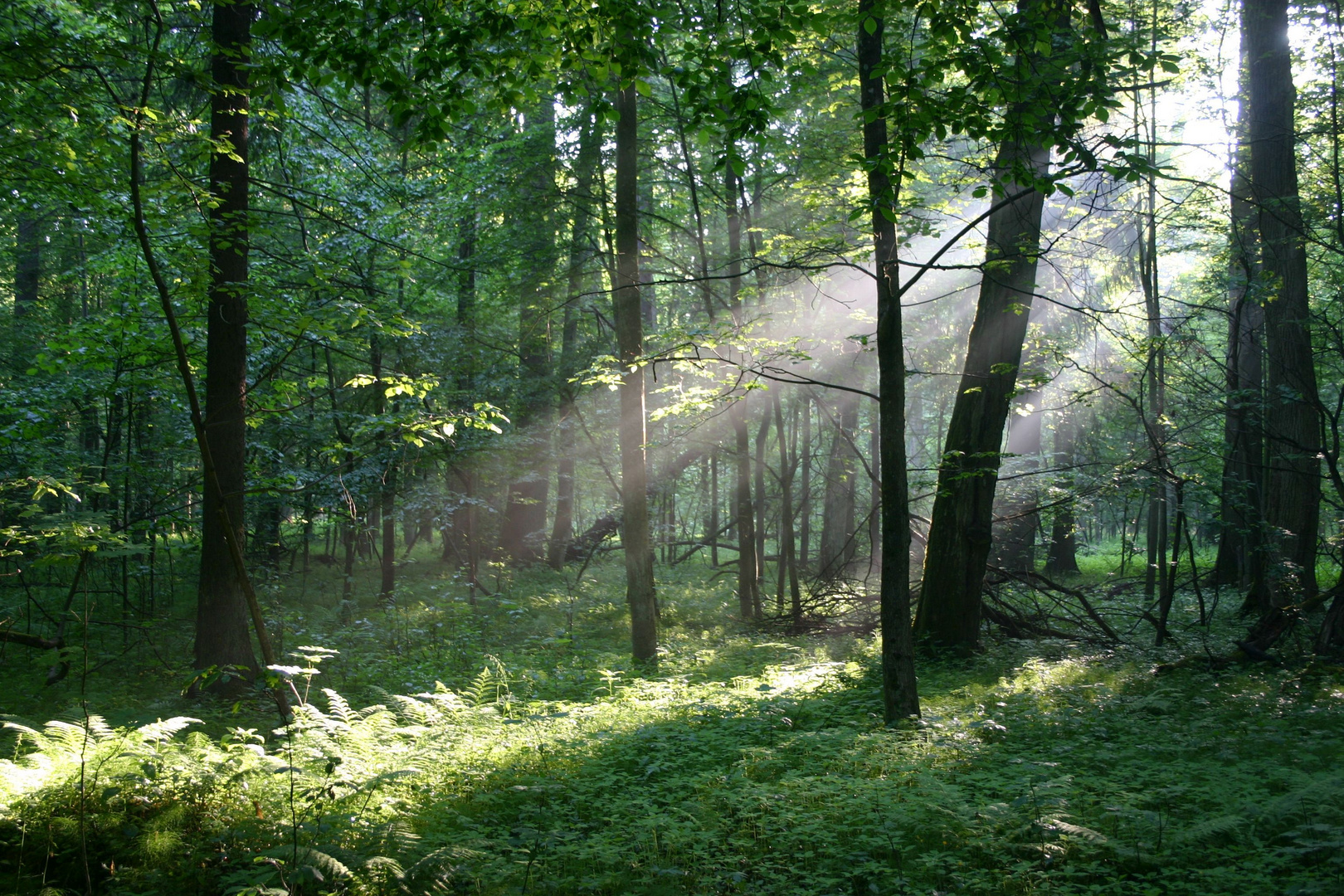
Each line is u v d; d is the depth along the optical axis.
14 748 7.39
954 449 12.09
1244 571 17.92
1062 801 5.36
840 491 21.25
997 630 13.50
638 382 12.88
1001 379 11.89
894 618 7.96
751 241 15.18
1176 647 11.81
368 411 17.69
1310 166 15.39
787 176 15.23
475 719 8.39
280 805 5.89
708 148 18.36
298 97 13.77
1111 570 24.59
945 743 6.93
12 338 17.27
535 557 23.00
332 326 8.62
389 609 15.22
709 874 5.00
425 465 17.11
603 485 25.81
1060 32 8.73
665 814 5.89
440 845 5.36
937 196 16.17
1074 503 12.59
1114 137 6.98
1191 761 6.62
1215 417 15.20
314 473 15.30
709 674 11.38
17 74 7.19
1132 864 4.82
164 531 14.09
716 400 10.38
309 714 7.34
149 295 11.79
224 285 8.18
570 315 20.22
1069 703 8.55
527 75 7.44
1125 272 18.86
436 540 28.94
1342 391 10.97
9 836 5.39
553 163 16.19
